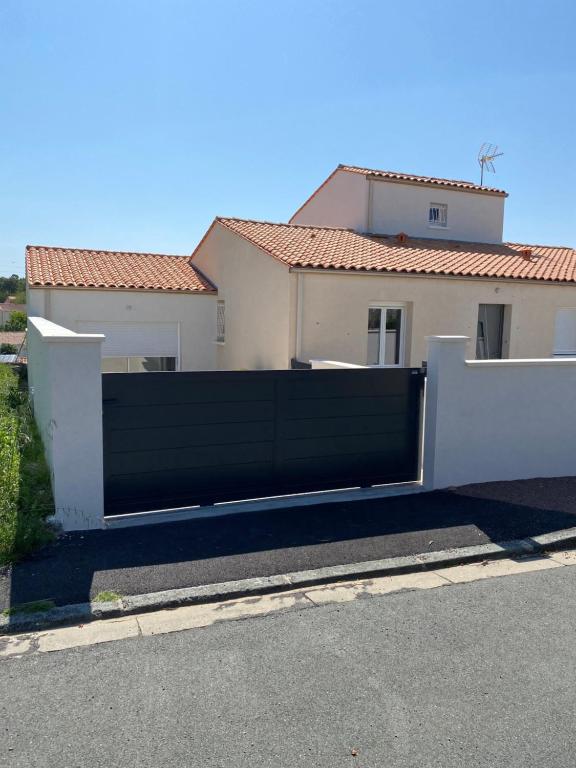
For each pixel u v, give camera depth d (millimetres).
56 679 3578
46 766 2863
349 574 5066
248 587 4762
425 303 15227
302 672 3670
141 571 4969
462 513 6555
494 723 3207
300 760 2924
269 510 6605
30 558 5191
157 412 6465
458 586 4984
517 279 15969
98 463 5984
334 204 20875
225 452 6797
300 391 7109
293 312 13820
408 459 7727
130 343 18297
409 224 19719
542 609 4562
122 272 19469
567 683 3584
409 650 3941
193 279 19719
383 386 7516
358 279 14422
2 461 7133
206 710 3293
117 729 3129
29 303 18594
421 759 2936
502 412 7770
